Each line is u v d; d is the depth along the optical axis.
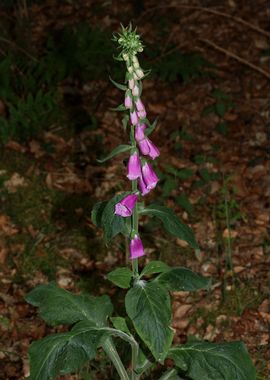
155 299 1.31
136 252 1.35
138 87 1.21
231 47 3.86
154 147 1.27
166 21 4.10
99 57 3.58
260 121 3.28
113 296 2.36
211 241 2.59
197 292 2.34
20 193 2.85
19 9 3.70
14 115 3.13
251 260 2.49
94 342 1.38
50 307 1.50
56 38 3.91
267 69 3.67
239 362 1.42
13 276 2.44
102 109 3.39
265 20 4.12
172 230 1.36
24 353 2.13
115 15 4.18
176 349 1.45
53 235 2.64
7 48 3.61
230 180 2.89
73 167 3.01
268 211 2.73
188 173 2.85
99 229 2.67
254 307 2.28
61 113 3.34
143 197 2.81
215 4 4.29
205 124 3.29
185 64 3.56
